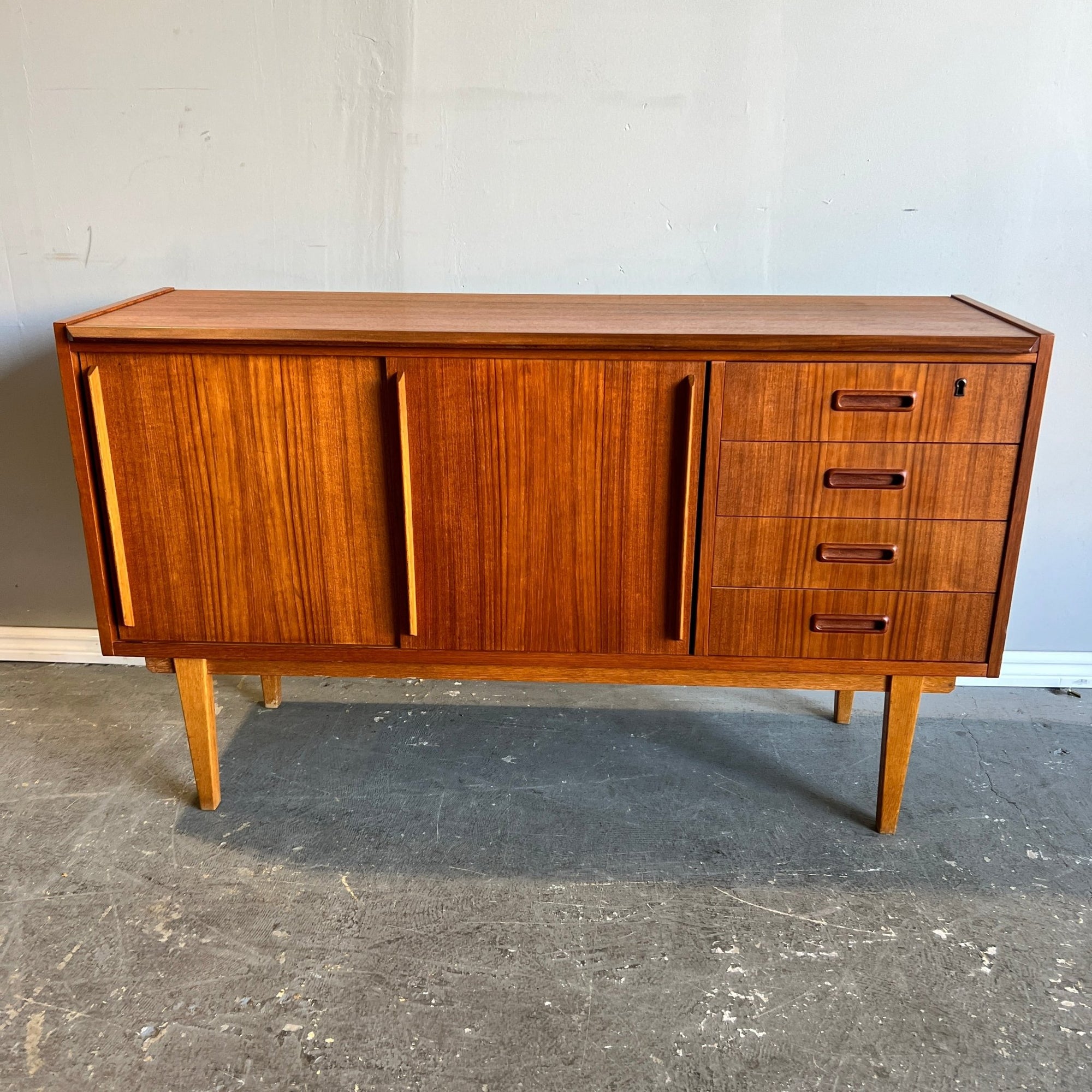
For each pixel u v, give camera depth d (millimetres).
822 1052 1312
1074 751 2020
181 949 1483
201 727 1773
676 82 1936
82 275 2117
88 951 1479
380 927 1533
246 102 1987
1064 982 1430
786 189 1989
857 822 1796
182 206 2062
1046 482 2129
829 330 1535
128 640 1752
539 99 1959
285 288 2113
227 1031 1341
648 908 1576
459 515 1627
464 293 2061
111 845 1718
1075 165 1933
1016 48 1873
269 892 1608
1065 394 2068
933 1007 1385
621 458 1575
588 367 1529
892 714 1688
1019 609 2234
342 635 1726
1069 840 1747
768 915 1562
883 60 1898
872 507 1572
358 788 1895
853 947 1495
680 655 1688
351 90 1971
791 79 1919
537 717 2166
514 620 1688
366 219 2055
